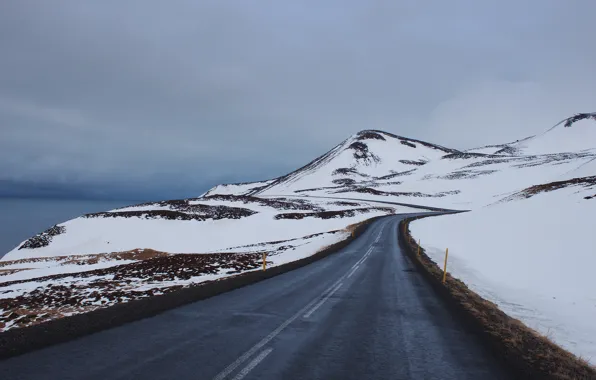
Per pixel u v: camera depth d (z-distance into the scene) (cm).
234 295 1205
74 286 1769
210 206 8344
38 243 6038
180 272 2069
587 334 1013
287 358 632
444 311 1055
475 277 1938
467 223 4631
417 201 11775
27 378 512
